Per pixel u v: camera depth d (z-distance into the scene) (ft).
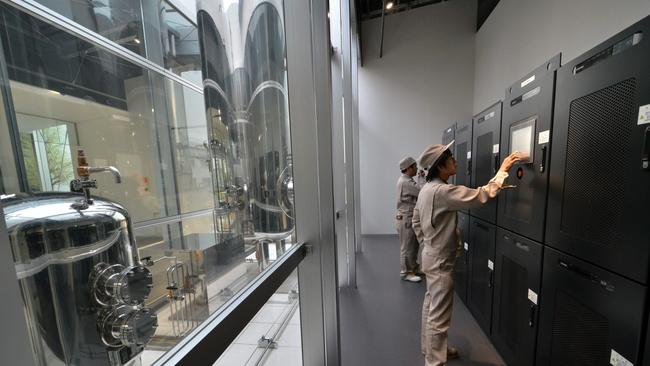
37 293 1.44
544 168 3.73
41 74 1.88
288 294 5.03
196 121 3.52
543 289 3.77
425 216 4.91
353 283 8.83
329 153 4.21
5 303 0.74
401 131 14.78
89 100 2.27
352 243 8.90
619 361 2.56
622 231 2.52
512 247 4.65
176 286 2.72
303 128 4.11
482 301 6.03
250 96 3.70
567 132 3.27
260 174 3.86
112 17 2.54
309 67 4.03
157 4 3.14
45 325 1.47
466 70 13.87
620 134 2.53
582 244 3.04
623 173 2.51
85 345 1.65
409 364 5.29
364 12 14.12
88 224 1.69
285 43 4.03
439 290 4.75
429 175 5.28
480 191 4.37
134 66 2.81
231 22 3.44
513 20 10.17
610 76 2.63
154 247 2.91
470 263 6.79
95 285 1.71
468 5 13.57
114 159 2.49
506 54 10.70
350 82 9.44
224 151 3.43
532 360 4.06
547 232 3.67
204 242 3.36
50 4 1.96
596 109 2.82
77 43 2.18
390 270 10.34
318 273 4.28
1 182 1.60
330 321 4.56
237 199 3.59
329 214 4.32
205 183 3.45
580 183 3.06
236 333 1.87
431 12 13.93
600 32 6.30
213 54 3.23
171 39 3.35
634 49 2.36
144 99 2.93
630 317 2.45
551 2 8.04
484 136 5.88
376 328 6.50
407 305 7.59
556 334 3.51
